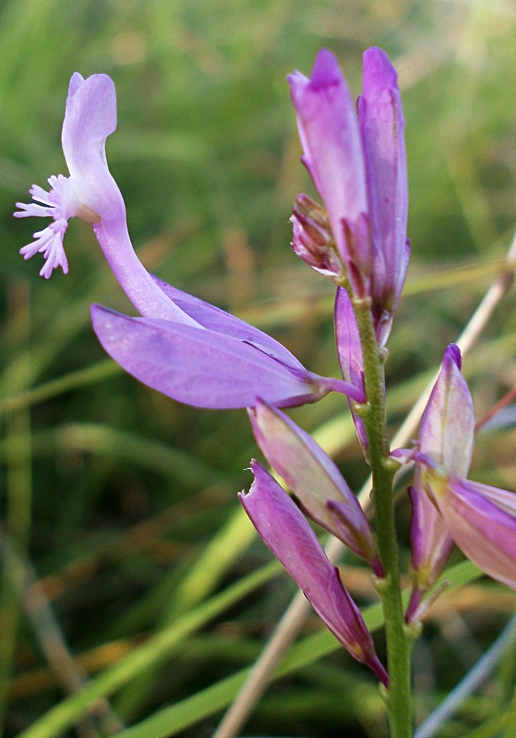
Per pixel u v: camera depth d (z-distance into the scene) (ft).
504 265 0.41
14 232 0.70
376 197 0.27
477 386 0.61
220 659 0.51
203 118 0.84
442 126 0.81
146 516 0.62
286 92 0.85
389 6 0.96
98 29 0.89
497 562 0.26
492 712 0.39
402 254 0.27
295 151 0.78
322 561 0.28
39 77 0.77
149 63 0.87
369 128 0.27
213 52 0.87
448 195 0.79
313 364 0.67
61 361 0.67
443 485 0.27
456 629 0.49
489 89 0.85
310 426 0.61
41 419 0.64
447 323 0.70
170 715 0.34
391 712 0.28
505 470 0.56
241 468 0.61
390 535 0.28
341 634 0.28
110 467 0.62
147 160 0.78
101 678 0.39
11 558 0.50
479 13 0.85
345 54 0.94
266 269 0.74
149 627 0.52
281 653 0.36
